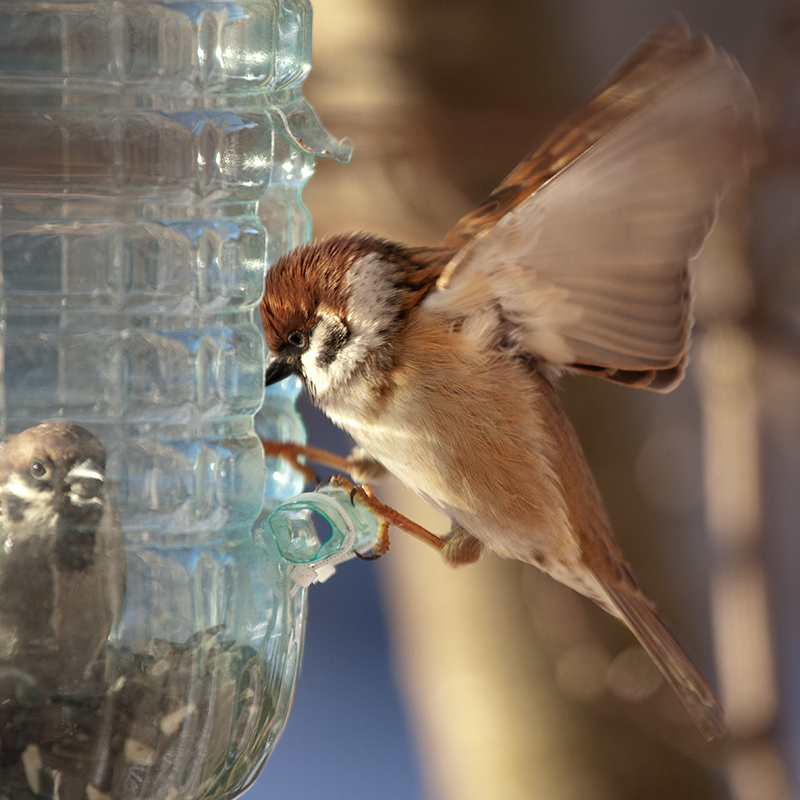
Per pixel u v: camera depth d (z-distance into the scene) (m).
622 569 2.62
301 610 2.58
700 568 2.79
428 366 2.60
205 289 2.57
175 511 2.56
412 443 2.60
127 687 2.55
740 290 2.73
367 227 2.74
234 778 2.57
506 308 2.59
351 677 3.58
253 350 2.58
